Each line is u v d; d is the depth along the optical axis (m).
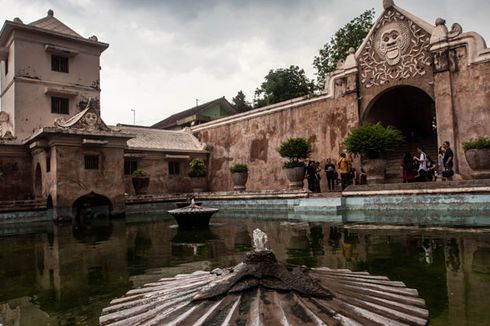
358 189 10.12
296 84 26.69
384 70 14.44
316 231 6.80
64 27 18.16
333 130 15.87
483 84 11.93
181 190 20.47
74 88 17.80
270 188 18.41
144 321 1.75
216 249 5.59
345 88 15.54
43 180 14.16
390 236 5.73
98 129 13.97
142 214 14.84
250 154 19.52
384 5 14.40
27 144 15.16
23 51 16.61
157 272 4.22
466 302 2.70
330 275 2.22
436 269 3.66
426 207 8.67
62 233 9.05
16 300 3.38
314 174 13.60
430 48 13.02
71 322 2.75
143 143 19.77
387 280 2.25
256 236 2.07
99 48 18.69
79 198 13.98
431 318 2.42
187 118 28.50
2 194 14.91
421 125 18.55
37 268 4.79
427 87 13.27
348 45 22.14
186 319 1.62
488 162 9.62
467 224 6.48
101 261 5.08
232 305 1.66
